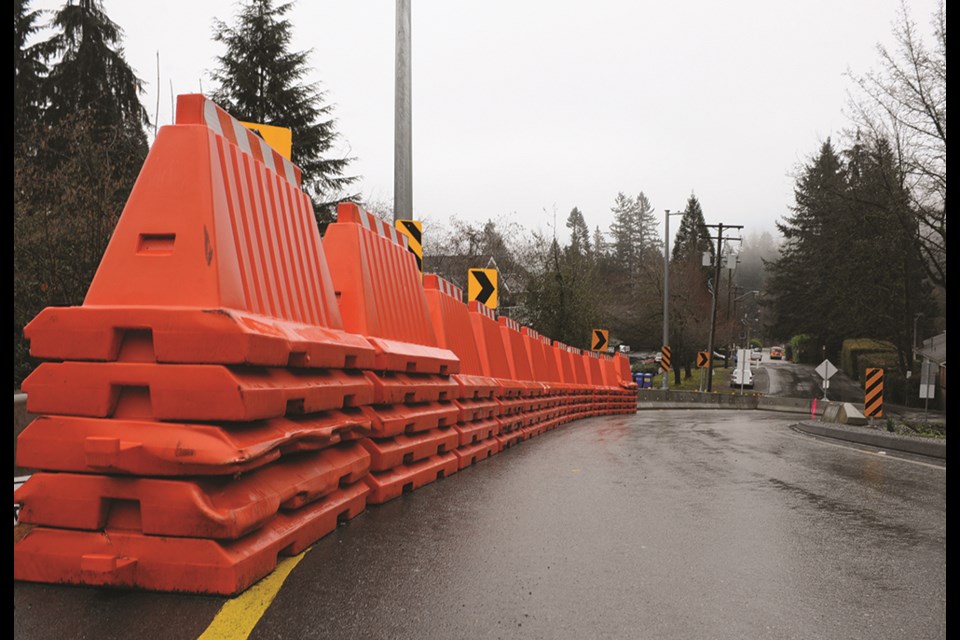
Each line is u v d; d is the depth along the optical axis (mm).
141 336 3785
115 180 14883
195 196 4070
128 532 3604
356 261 6996
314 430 4625
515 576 4305
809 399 56000
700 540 5426
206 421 3641
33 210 13719
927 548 5422
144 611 3338
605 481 8453
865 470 10602
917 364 54219
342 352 5305
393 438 6969
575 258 46344
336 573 4199
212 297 3912
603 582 4246
